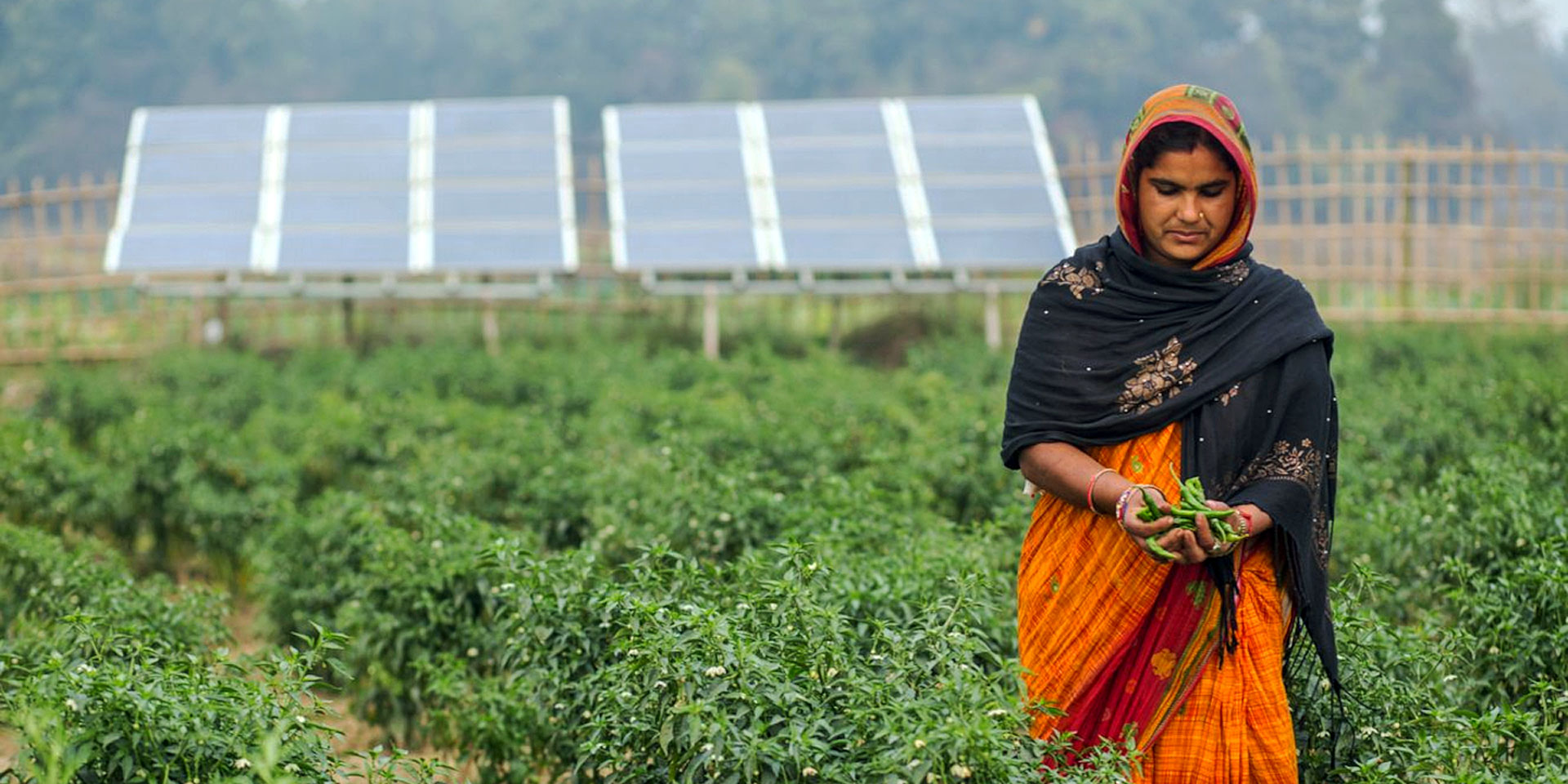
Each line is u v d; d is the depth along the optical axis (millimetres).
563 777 6379
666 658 4633
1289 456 4484
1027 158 20031
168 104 55312
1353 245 20766
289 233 19297
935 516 8188
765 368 15750
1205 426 4500
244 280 21797
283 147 20422
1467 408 11508
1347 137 53531
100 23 54594
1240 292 4531
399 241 19188
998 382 15070
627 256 18703
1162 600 4504
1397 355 16672
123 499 10594
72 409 14586
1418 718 5035
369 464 11414
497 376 15344
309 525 8547
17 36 53719
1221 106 4488
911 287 18641
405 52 59125
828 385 13578
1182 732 4492
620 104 57000
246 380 15555
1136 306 4555
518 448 10188
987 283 18672
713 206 19391
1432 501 7426
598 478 8742
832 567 5988
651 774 4777
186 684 4695
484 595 6953
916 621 4965
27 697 4555
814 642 4762
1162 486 4531
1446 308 20078
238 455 11008
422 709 7117
